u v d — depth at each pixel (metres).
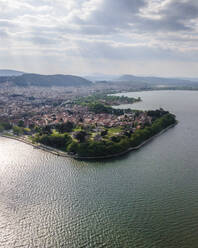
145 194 169.62
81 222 139.25
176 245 120.50
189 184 184.88
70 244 122.44
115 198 164.62
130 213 147.12
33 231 132.38
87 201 161.00
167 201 160.50
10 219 142.50
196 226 134.88
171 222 138.25
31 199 164.12
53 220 141.38
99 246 120.44
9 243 123.62
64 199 163.88
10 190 176.62
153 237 126.19
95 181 191.00
